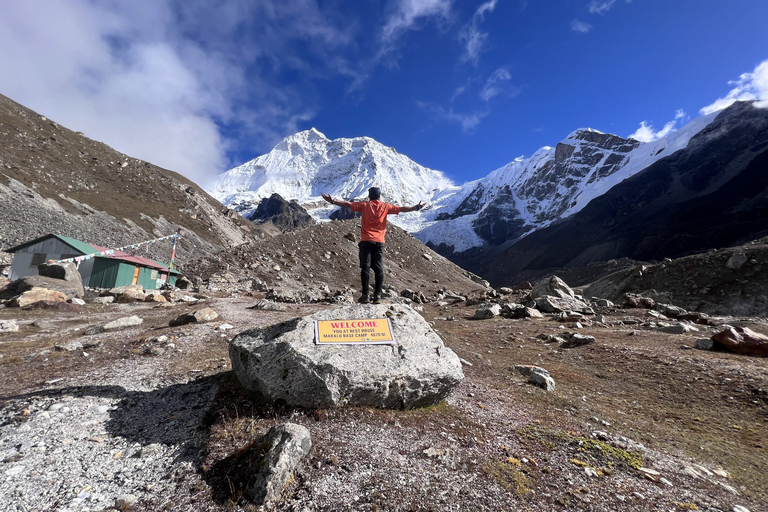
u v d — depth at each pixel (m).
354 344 5.66
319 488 3.58
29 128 78.69
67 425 4.81
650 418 7.39
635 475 4.69
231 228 106.62
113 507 3.34
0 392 5.97
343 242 59.81
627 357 11.80
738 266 32.75
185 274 39.09
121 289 23.19
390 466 4.06
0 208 46.59
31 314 15.29
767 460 5.71
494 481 4.09
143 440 4.59
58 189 61.53
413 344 6.02
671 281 35.69
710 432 6.75
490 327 19.12
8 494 3.39
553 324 19.20
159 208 81.62
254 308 19.20
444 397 6.32
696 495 4.36
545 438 5.57
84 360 8.11
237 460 4.04
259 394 5.57
